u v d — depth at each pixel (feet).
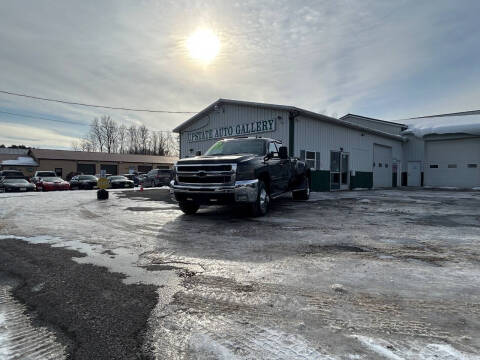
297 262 12.38
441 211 27.30
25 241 16.20
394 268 11.63
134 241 16.06
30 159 144.05
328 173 55.72
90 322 7.77
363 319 7.81
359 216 24.20
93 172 143.13
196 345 6.72
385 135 72.02
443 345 6.62
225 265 12.04
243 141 28.07
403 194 49.44
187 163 22.98
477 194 49.90
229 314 8.13
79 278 10.73
